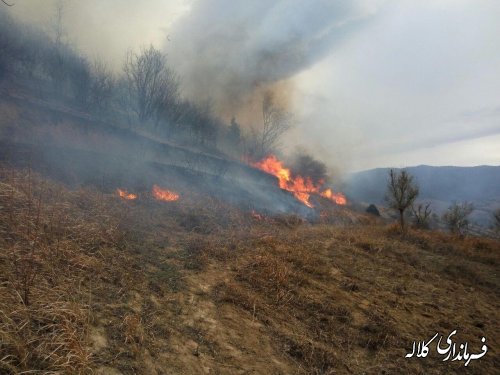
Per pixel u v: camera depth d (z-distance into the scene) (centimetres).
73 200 705
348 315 544
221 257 679
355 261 885
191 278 548
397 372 415
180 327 400
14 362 259
